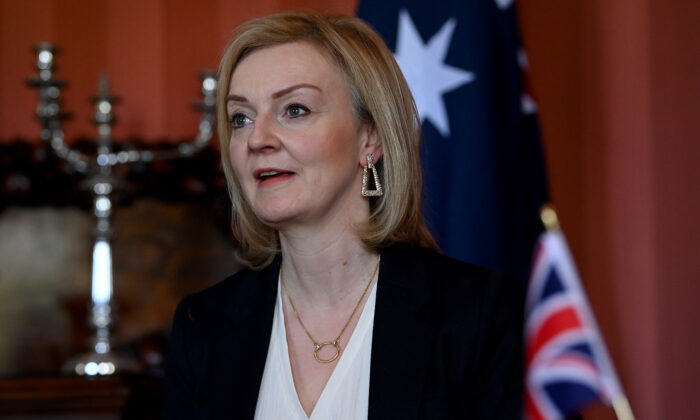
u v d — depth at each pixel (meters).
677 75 4.45
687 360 4.41
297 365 2.43
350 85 2.41
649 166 4.45
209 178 4.22
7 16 4.41
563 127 4.54
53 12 4.45
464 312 2.35
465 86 3.73
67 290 4.18
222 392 2.47
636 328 4.45
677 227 4.43
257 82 2.35
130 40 4.49
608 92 4.50
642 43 4.46
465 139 3.70
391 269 2.46
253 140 2.31
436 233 3.73
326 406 2.32
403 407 2.25
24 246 4.18
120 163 4.16
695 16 4.45
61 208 4.21
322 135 2.32
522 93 3.83
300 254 2.45
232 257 4.30
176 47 4.50
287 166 2.32
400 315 2.37
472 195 3.67
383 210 2.48
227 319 2.60
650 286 4.43
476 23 3.77
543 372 1.72
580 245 4.51
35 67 3.85
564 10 4.55
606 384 1.69
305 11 2.48
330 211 2.40
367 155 2.46
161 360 4.01
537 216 3.80
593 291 4.49
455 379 2.30
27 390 3.29
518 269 3.72
